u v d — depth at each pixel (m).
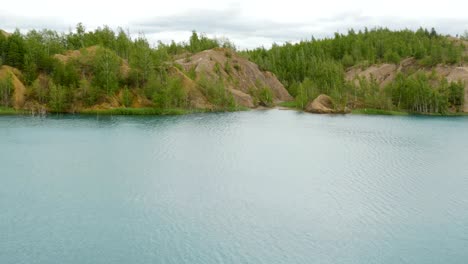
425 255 36.28
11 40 151.50
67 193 51.81
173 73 176.12
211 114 157.00
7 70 141.25
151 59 165.88
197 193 52.72
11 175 59.66
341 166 68.44
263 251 36.81
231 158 73.88
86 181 57.19
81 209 46.25
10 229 40.59
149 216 44.56
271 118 147.25
